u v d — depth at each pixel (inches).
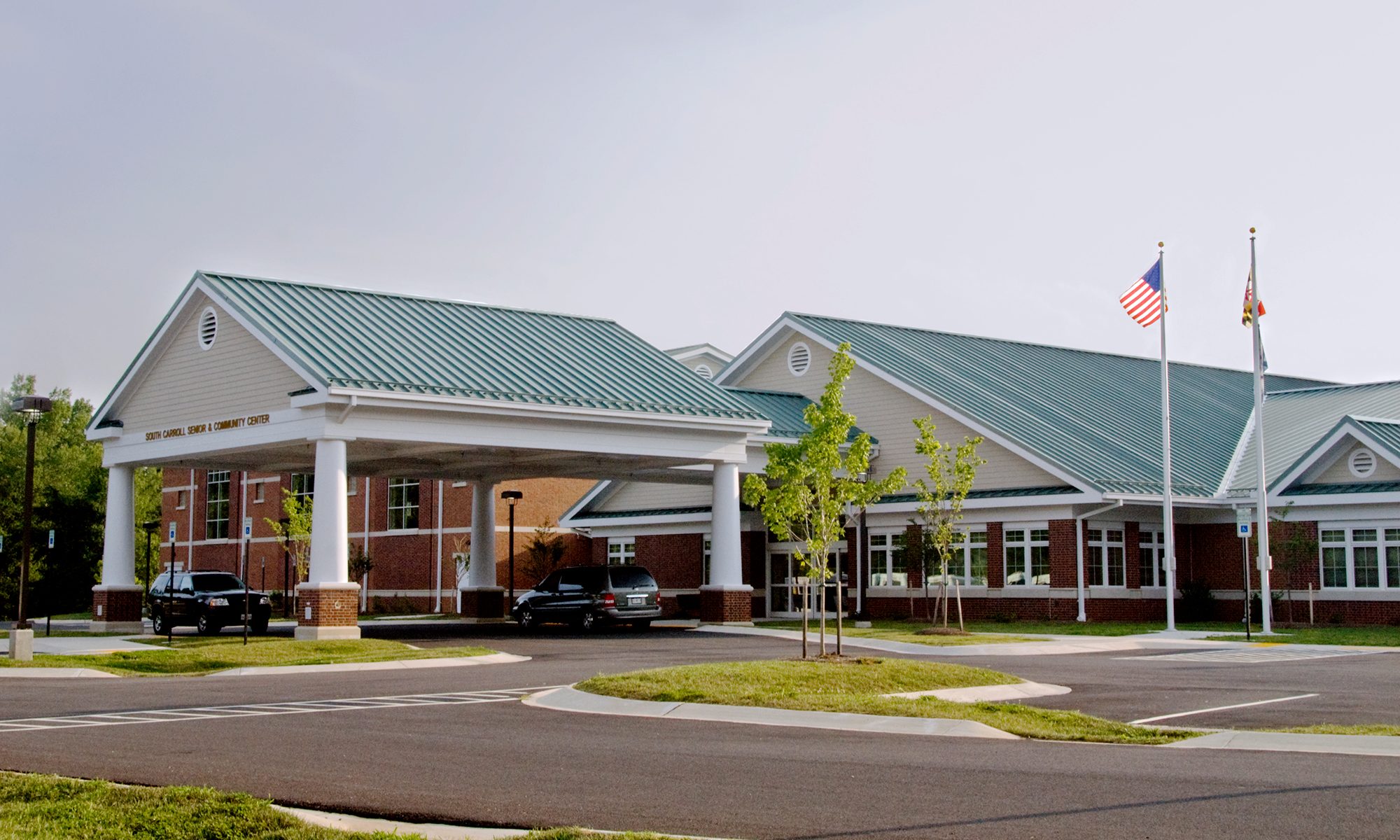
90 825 401.1
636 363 1533.0
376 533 2279.8
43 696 813.2
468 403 1275.8
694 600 1918.1
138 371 1459.2
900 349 1857.8
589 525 2066.9
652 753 554.3
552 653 1154.0
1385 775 486.0
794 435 1662.2
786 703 709.3
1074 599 1514.5
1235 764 517.0
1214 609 1616.6
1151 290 1425.9
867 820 410.3
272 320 1309.1
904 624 1558.8
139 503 3299.7
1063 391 1881.2
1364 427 1488.7
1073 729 636.7
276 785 480.1
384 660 1084.5
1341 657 1129.4
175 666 1041.5
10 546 1908.2
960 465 1400.1
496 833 401.7
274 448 1330.0
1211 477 1672.0
